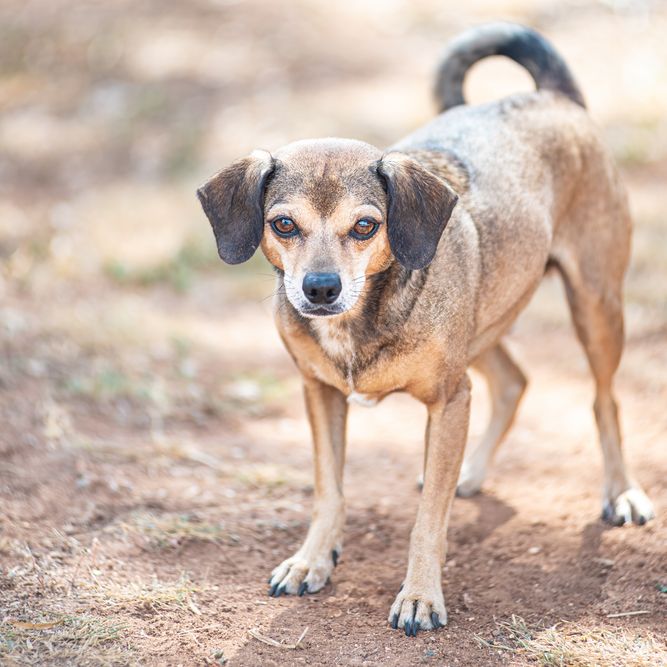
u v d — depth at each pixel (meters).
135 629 4.96
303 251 4.89
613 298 6.58
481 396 8.29
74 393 7.81
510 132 6.11
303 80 15.95
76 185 13.61
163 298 10.40
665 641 4.93
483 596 5.42
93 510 6.14
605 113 13.77
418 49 16.83
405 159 5.05
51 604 5.11
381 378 5.20
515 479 6.93
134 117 15.38
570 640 4.96
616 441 6.49
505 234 5.71
